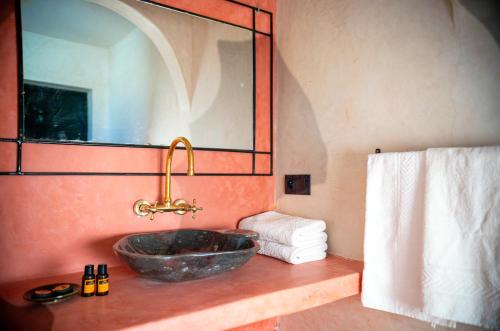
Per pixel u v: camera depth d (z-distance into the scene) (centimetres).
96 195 111
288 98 152
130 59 119
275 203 157
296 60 148
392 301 98
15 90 99
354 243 123
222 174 139
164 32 126
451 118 97
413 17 107
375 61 117
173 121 127
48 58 105
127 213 116
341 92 128
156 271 86
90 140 110
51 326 69
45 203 102
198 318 76
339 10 130
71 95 108
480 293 81
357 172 122
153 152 122
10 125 98
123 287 93
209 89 137
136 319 72
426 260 88
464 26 95
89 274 86
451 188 86
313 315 134
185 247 121
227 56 143
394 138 111
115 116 115
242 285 94
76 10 110
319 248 124
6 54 99
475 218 82
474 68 93
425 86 103
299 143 146
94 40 112
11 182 98
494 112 89
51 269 103
